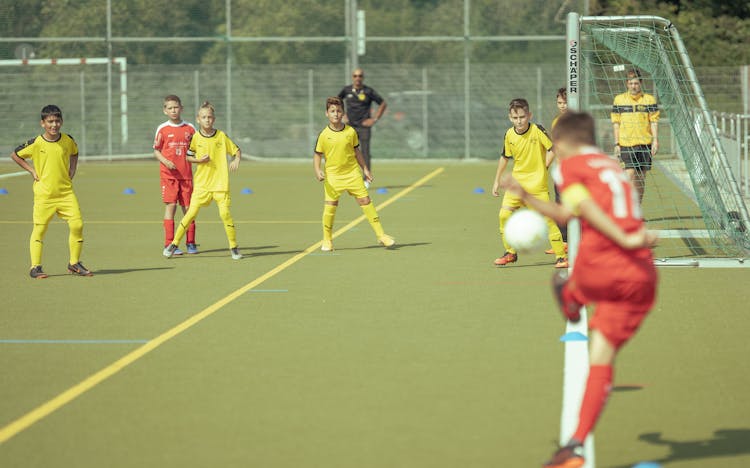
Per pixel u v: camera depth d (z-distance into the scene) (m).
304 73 102.00
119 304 29.47
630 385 20.38
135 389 20.38
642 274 15.63
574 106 34.12
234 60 102.56
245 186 73.19
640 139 46.28
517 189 16.58
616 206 15.67
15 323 26.89
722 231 40.28
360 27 101.88
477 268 35.75
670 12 117.88
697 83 39.34
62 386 20.64
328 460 16.16
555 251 35.59
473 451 16.53
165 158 39.47
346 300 29.83
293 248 41.44
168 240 40.38
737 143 55.47
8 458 16.39
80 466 16.02
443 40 101.69
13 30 102.31
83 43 102.56
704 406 18.91
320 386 20.47
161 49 102.38
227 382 20.84
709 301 29.25
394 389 20.20
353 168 40.34
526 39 101.25
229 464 16.03
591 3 118.75
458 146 102.00
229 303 29.48
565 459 15.31
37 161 33.94
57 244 43.16
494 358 22.67
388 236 41.53
